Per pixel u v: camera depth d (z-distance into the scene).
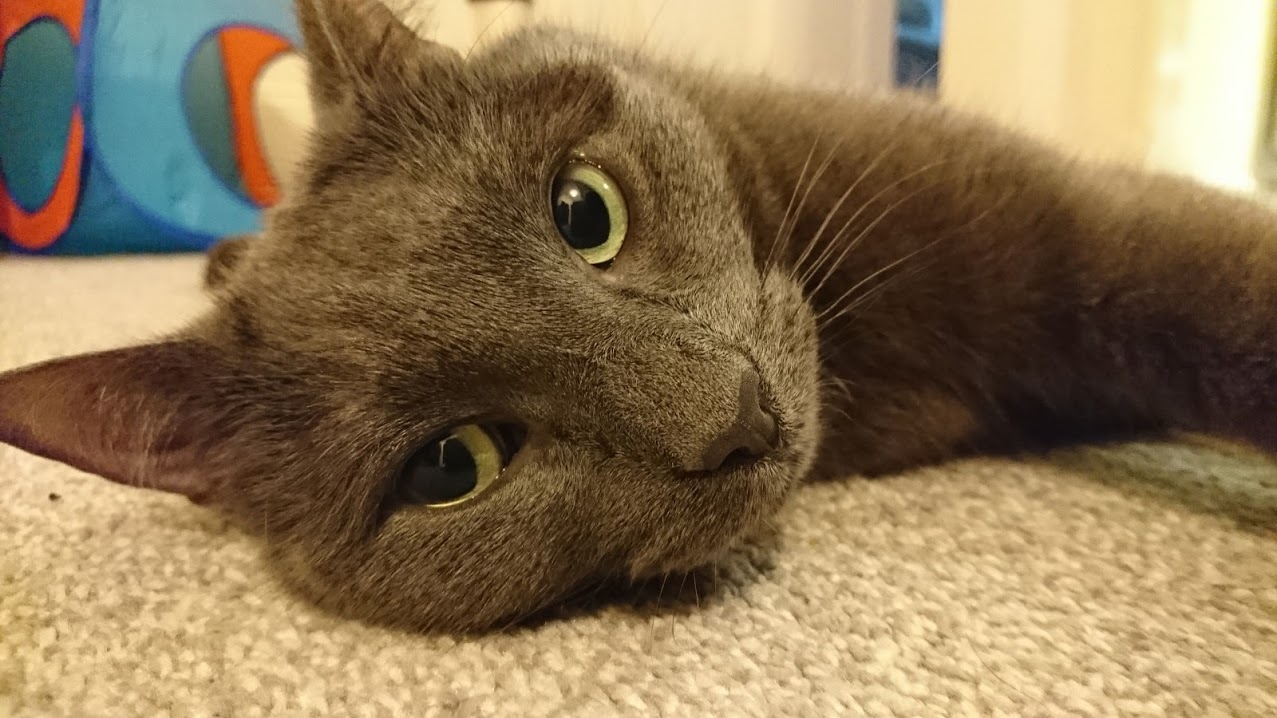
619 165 0.15
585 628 0.14
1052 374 0.18
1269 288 0.15
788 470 0.14
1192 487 0.16
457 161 0.14
